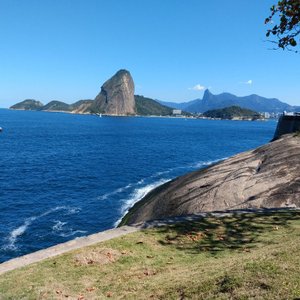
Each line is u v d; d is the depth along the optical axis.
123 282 8.87
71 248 11.18
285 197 17.70
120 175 48.38
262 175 20.78
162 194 25.55
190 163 62.56
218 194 19.73
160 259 10.35
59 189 39.25
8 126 155.25
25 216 29.38
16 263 10.24
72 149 78.19
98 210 31.50
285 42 10.95
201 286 7.23
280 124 51.12
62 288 8.67
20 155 65.56
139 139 110.06
